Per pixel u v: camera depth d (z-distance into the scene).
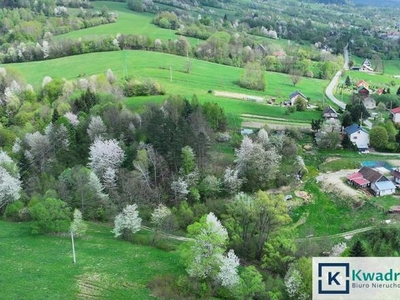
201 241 69.94
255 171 112.94
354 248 81.19
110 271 72.12
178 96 142.00
